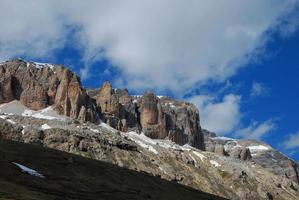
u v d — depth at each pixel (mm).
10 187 186750
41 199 181125
